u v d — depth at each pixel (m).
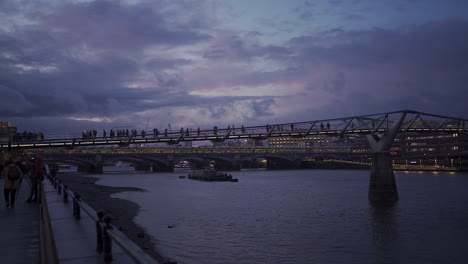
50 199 30.36
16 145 97.12
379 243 43.72
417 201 80.12
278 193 100.06
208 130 105.69
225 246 40.88
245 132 104.94
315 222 56.06
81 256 12.49
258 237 45.69
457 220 57.91
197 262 34.84
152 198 85.69
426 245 43.34
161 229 48.28
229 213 63.84
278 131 103.12
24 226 20.73
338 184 133.25
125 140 102.56
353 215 62.84
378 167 81.56
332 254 39.09
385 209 69.38
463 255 39.31
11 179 27.64
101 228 12.13
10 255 14.95
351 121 90.38
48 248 14.14
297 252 39.41
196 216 59.84
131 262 11.66
